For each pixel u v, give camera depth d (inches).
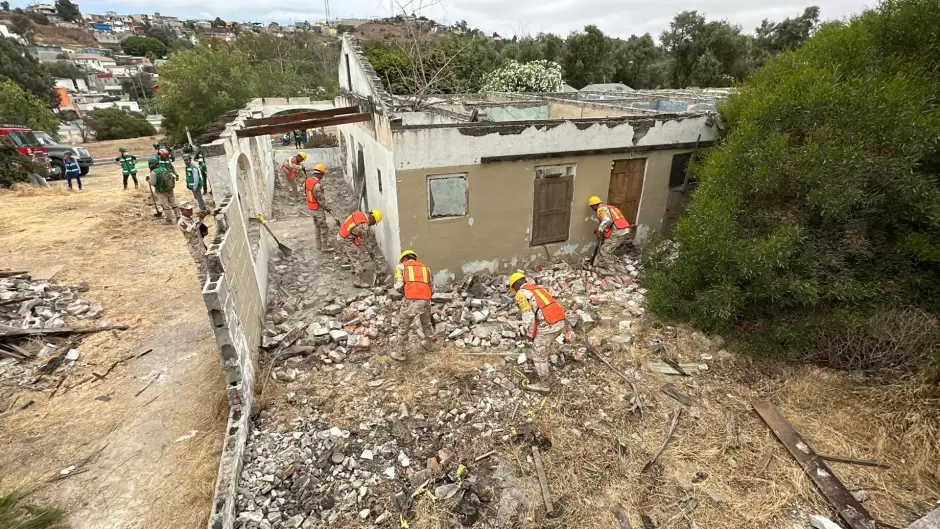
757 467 186.2
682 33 1279.5
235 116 441.1
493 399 224.1
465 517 165.6
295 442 197.0
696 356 253.8
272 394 225.3
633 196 380.2
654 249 341.7
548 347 233.3
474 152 311.9
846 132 231.8
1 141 629.0
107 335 279.1
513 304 313.9
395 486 177.6
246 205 423.5
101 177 787.4
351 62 459.5
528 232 355.3
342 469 184.4
